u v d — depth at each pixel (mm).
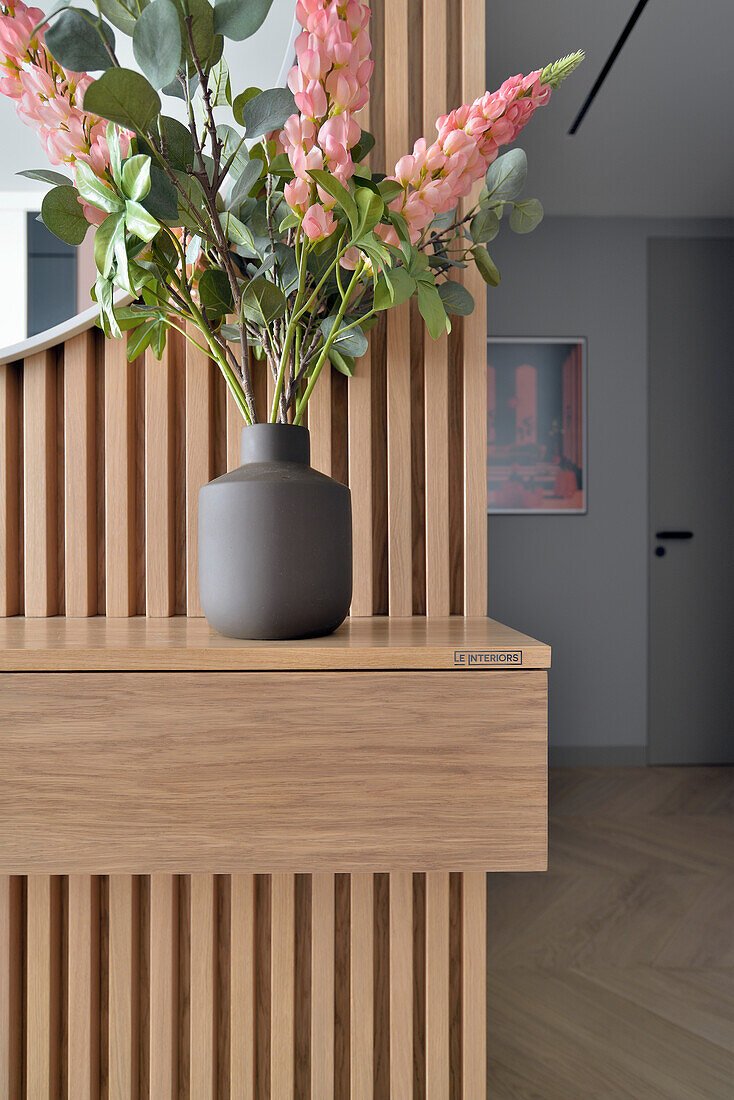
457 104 1058
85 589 1013
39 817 700
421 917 1031
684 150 2740
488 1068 1355
